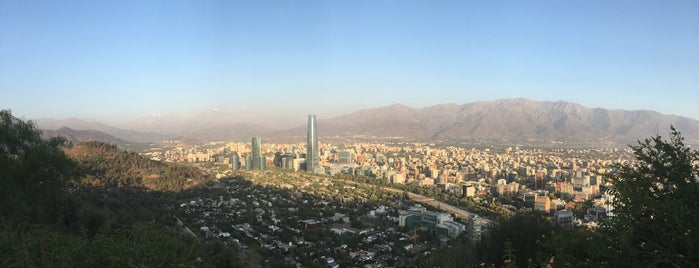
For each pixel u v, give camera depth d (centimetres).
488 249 1101
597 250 605
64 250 648
